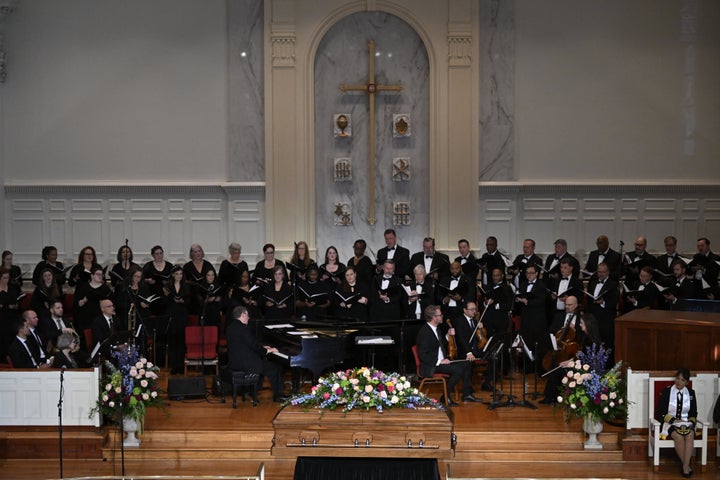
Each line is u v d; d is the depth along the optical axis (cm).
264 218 1499
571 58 1494
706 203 1496
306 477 782
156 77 1504
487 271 1319
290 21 1466
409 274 1326
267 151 1477
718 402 934
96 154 1509
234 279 1259
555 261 1339
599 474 923
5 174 1507
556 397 1059
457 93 1474
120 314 1214
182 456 962
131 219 1509
